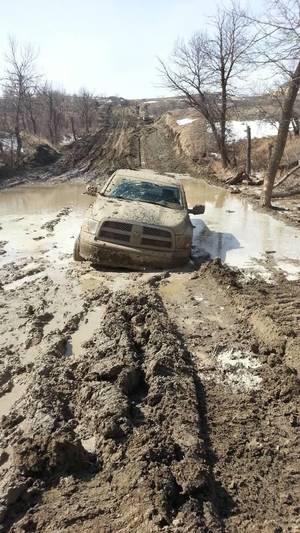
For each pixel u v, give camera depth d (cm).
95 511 314
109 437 383
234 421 420
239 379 490
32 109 4172
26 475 348
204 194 1884
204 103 2667
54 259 898
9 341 570
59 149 3491
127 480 336
